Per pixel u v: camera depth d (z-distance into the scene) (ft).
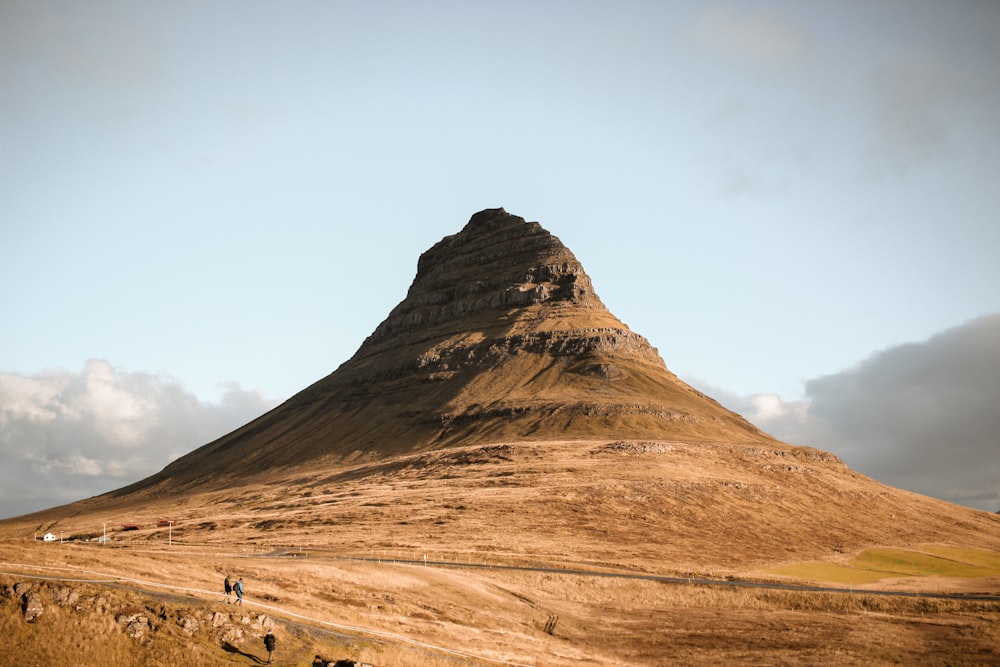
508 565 458.91
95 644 214.28
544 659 290.56
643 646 341.62
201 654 221.25
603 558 502.38
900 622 376.68
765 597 411.95
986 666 316.60
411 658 248.32
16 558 268.82
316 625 258.57
